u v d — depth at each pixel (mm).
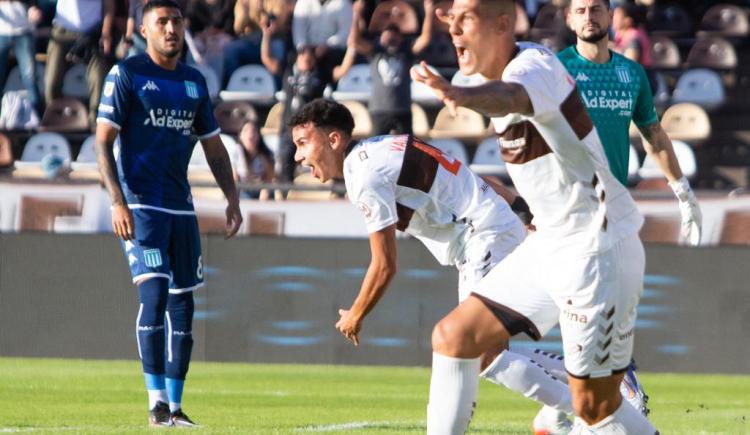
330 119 17203
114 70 21953
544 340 33188
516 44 13336
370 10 48250
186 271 22453
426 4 46219
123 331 35125
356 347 34250
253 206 35844
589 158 13070
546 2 47656
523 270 14227
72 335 35281
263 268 34562
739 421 23734
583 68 19625
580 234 13492
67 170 42281
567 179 13234
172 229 22234
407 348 34094
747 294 33188
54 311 35312
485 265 17562
